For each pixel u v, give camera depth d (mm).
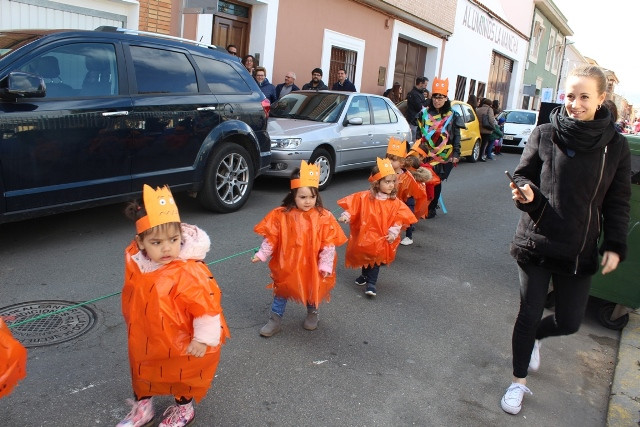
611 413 3320
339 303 4551
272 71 12438
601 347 4258
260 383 3275
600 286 4422
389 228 4496
